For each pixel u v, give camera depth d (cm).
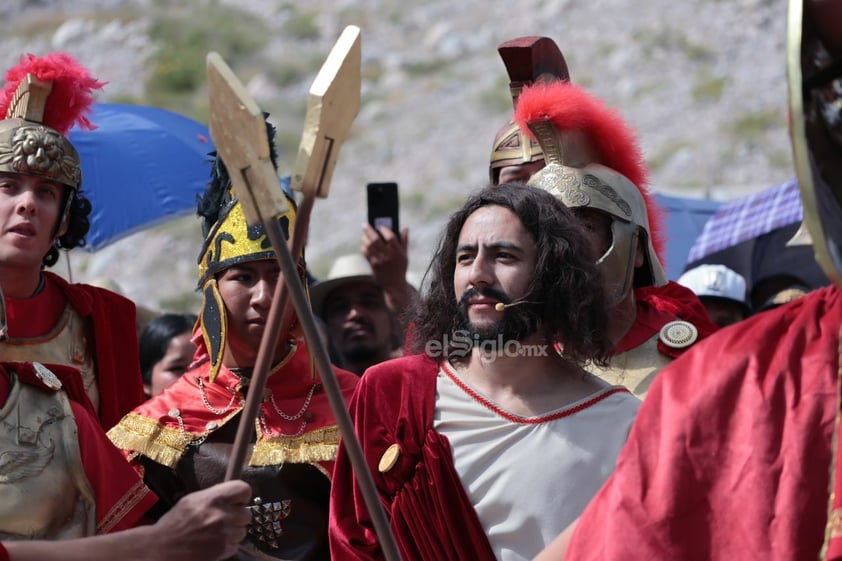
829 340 339
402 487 475
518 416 471
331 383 383
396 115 4647
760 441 335
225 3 5503
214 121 385
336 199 4116
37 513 440
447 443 470
